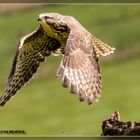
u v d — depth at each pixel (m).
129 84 57.06
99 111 53.00
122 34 63.44
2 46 62.22
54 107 55.84
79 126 51.16
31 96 57.81
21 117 54.78
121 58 61.09
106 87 57.19
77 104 55.34
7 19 68.94
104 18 67.12
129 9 67.62
